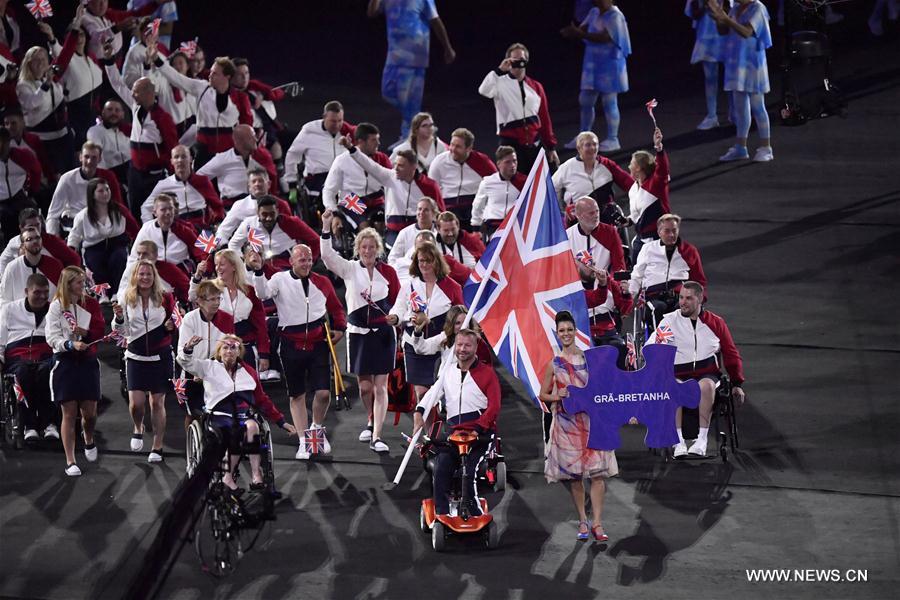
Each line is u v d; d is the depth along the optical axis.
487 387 40.69
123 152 64.06
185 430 48.09
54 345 44.25
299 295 45.09
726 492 42.53
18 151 60.06
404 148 55.81
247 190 59.75
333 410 50.19
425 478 44.09
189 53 69.75
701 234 65.81
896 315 56.44
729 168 75.00
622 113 85.12
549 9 111.56
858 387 50.06
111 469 44.97
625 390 39.31
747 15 73.75
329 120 62.31
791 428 47.00
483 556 38.59
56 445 47.28
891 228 65.88
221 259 46.09
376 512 41.56
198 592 36.53
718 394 45.09
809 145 78.75
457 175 59.53
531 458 45.66
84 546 39.44
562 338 40.19
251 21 108.19
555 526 40.53
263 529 40.38
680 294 45.47
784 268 61.50
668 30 105.19
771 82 89.75
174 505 40.12
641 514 41.16
